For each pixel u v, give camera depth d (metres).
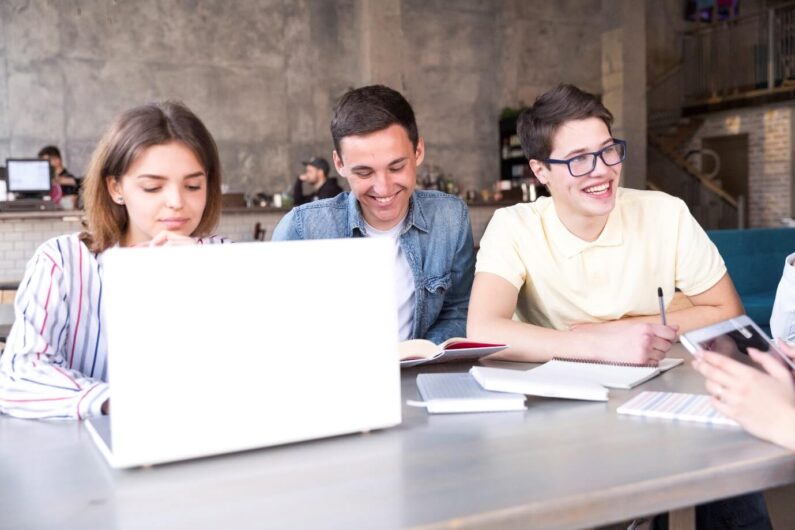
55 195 7.04
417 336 2.10
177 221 1.34
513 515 0.76
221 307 0.93
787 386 1.01
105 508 0.78
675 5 12.55
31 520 0.76
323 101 9.95
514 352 1.63
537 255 1.92
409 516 0.74
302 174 8.97
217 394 0.93
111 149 1.33
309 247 0.97
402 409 1.18
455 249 2.14
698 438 1.00
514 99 10.94
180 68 9.22
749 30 11.43
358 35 9.92
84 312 1.39
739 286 5.11
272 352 0.96
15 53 8.48
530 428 1.05
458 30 10.66
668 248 1.92
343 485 0.83
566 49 11.34
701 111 11.81
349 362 1.01
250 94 9.58
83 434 1.07
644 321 1.81
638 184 10.57
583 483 0.83
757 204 11.24
